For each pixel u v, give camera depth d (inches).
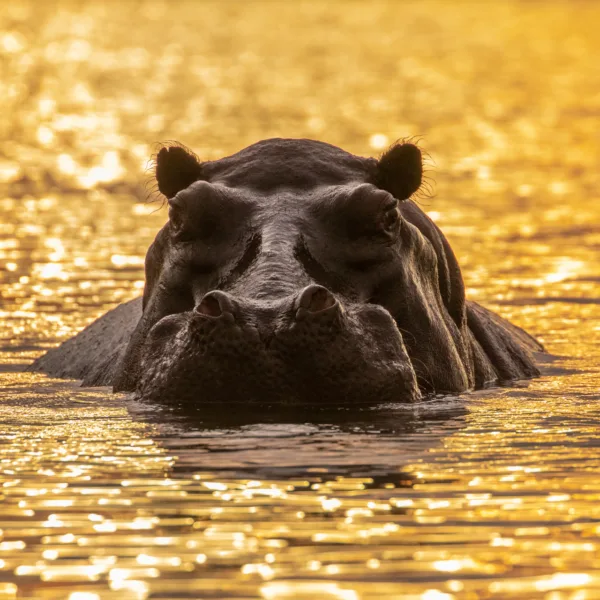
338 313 1200.2
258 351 1189.1
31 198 4079.7
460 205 3996.1
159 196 1573.6
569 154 5812.0
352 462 1024.9
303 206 1362.0
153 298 1401.3
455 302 1583.4
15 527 870.4
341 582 764.0
